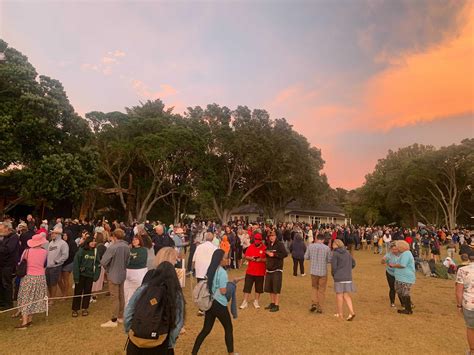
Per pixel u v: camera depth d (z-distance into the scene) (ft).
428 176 172.65
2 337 21.65
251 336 22.59
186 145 128.77
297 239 49.80
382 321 26.73
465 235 113.60
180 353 19.36
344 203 322.96
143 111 143.74
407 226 219.00
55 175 86.89
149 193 130.82
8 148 80.64
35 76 89.71
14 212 126.52
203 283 17.94
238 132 148.77
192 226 85.35
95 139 123.03
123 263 24.43
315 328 24.54
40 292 24.07
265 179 156.66
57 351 19.38
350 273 27.32
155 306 11.28
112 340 21.21
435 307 31.94
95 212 141.69
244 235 59.77
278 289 28.99
